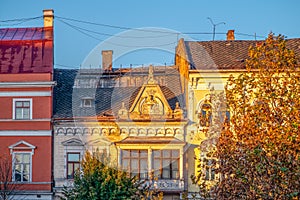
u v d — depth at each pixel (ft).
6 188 121.70
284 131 54.39
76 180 106.63
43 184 125.08
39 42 133.69
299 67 59.52
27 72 127.95
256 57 60.64
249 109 60.64
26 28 145.18
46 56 131.34
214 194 64.80
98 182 104.06
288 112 56.39
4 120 127.13
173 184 118.83
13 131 127.03
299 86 58.13
